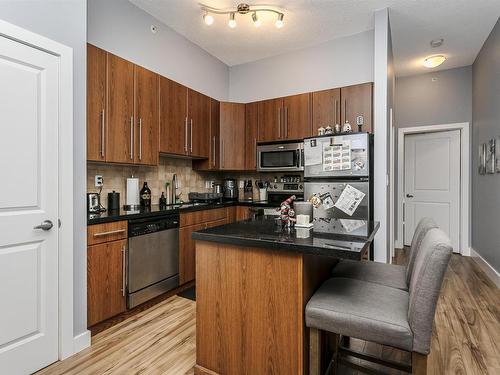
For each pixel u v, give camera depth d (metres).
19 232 1.61
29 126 1.66
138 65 2.75
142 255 2.44
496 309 2.47
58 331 1.78
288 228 1.67
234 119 3.98
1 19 1.53
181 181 3.70
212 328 1.54
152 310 2.49
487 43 3.45
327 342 1.63
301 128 3.59
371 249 2.89
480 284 3.08
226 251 1.49
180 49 3.50
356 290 1.43
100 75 2.33
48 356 1.73
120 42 2.77
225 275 1.50
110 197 2.72
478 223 3.90
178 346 1.93
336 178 3.06
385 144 2.88
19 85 1.61
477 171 3.95
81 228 1.94
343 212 2.96
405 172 4.88
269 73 4.11
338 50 3.56
